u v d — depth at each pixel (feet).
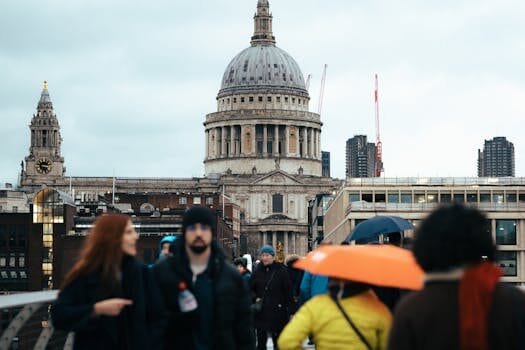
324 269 57.82
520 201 472.44
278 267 116.26
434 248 41.52
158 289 57.52
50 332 75.20
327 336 57.31
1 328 65.36
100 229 56.13
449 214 42.16
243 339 59.31
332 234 635.25
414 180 484.33
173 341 58.18
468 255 41.34
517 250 453.99
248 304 59.26
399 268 57.72
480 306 40.83
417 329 41.11
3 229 549.95
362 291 59.26
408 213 471.21
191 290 57.62
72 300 55.57
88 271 55.62
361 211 470.39
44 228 546.67
